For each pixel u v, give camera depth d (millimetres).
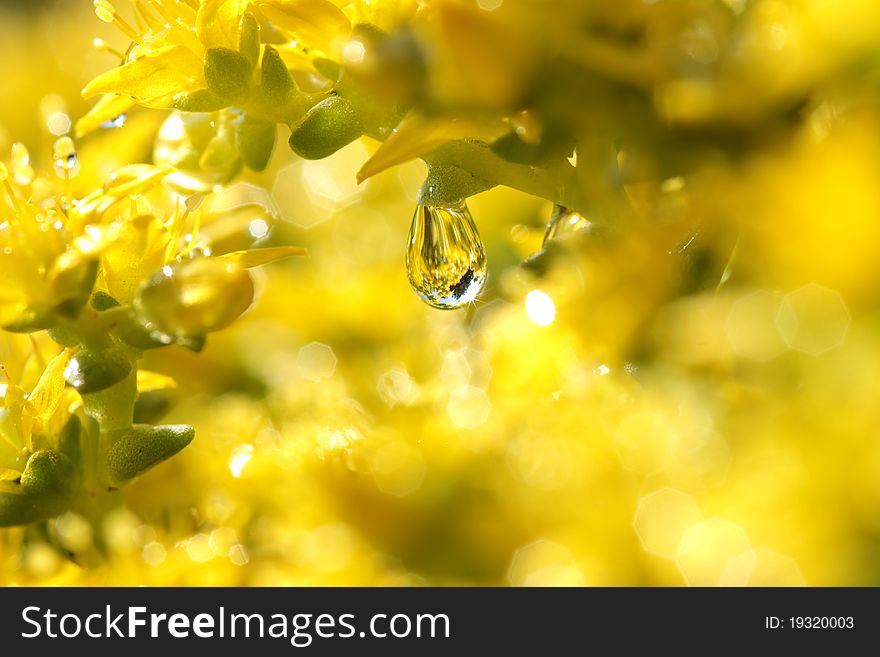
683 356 128
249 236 146
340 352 161
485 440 149
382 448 151
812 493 135
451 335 156
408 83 122
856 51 119
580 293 128
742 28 121
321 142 131
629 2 121
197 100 135
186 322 131
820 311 122
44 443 141
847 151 119
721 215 123
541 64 121
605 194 124
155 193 146
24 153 139
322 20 130
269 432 154
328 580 149
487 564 149
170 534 150
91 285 134
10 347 148
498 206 156
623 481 146
